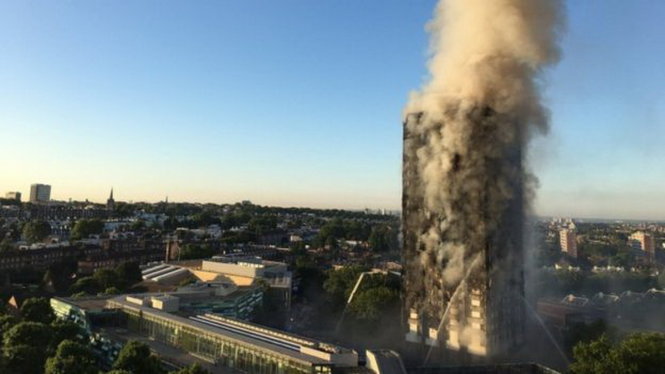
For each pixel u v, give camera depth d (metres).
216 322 158.12
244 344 132.12
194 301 199.00
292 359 118.56
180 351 149.75
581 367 126.19
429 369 128.00
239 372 131.25
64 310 185.62
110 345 158.88
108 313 174.00
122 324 175.50
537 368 132.00
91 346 160.12
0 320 160.00
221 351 139.00
